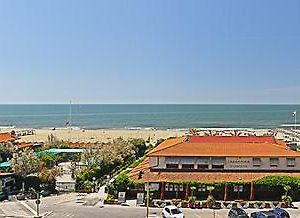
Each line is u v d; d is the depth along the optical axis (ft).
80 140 512.63
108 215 178.09
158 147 257.75
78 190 236.84
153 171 217.36
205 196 201.67
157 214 179.32
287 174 210.59
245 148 227.61
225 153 220.84
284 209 180.45
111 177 262.47
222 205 189.98
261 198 200.54
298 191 198.49
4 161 301.63
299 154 220.02
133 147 337.72
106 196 214.07
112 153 285.02
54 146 402.72
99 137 557.33
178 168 219.82
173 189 203.72
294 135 494.18
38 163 240.94
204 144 233.96
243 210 171.94
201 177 208.23
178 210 172.04
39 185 232.12
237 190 201.46
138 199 196.75
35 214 182.39
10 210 190.70
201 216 174.70
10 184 229.25
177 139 280.10
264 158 217.97
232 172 214.48
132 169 243.60
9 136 397.19
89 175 250.57
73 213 182.80
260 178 203.00
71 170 280.31
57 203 204.33
